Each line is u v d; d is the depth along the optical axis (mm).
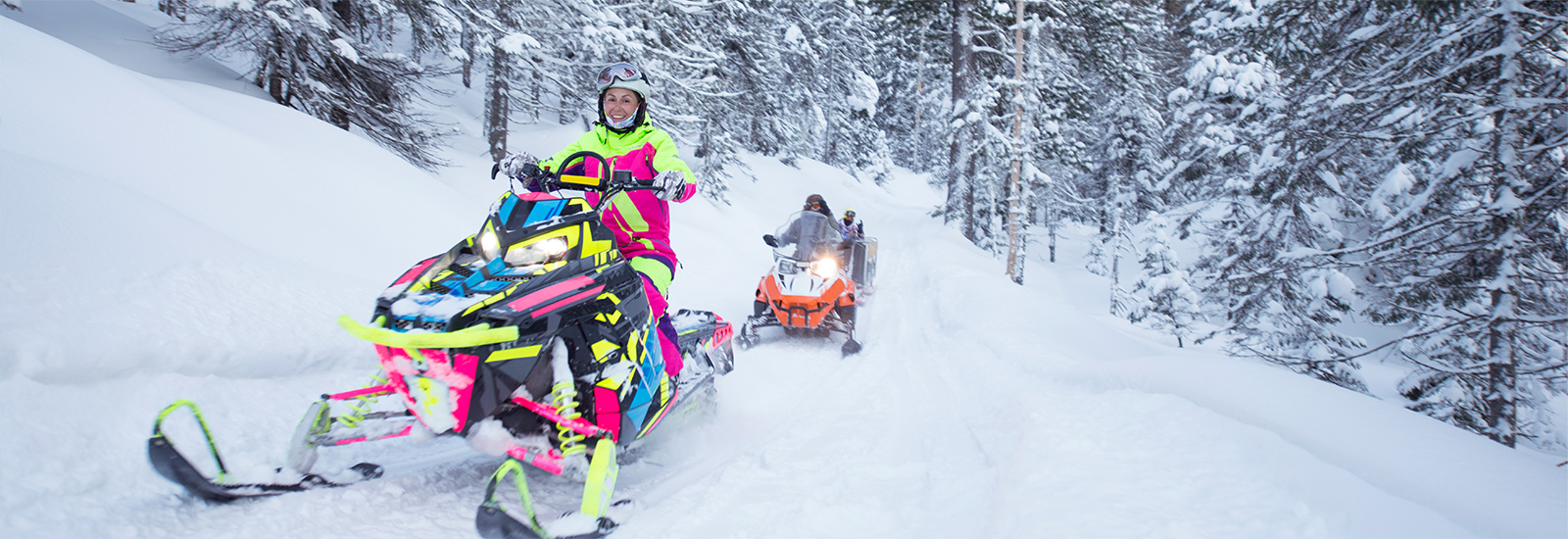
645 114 3539
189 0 9445
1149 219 17734
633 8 14289
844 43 37688
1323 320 9477
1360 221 9984
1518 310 6125
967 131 21875
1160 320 16016
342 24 10320
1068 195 27516
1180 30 15391
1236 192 10844
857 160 44688
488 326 2234
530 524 2225
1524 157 5980
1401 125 6945
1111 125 24594
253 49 9953
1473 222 6344
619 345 2707
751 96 22891
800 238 7504
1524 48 5902
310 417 2459
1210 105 14078
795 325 6863
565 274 2553
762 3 21234
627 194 3371
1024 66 19750
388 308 2350
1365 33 7387
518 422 2596
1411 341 7367
